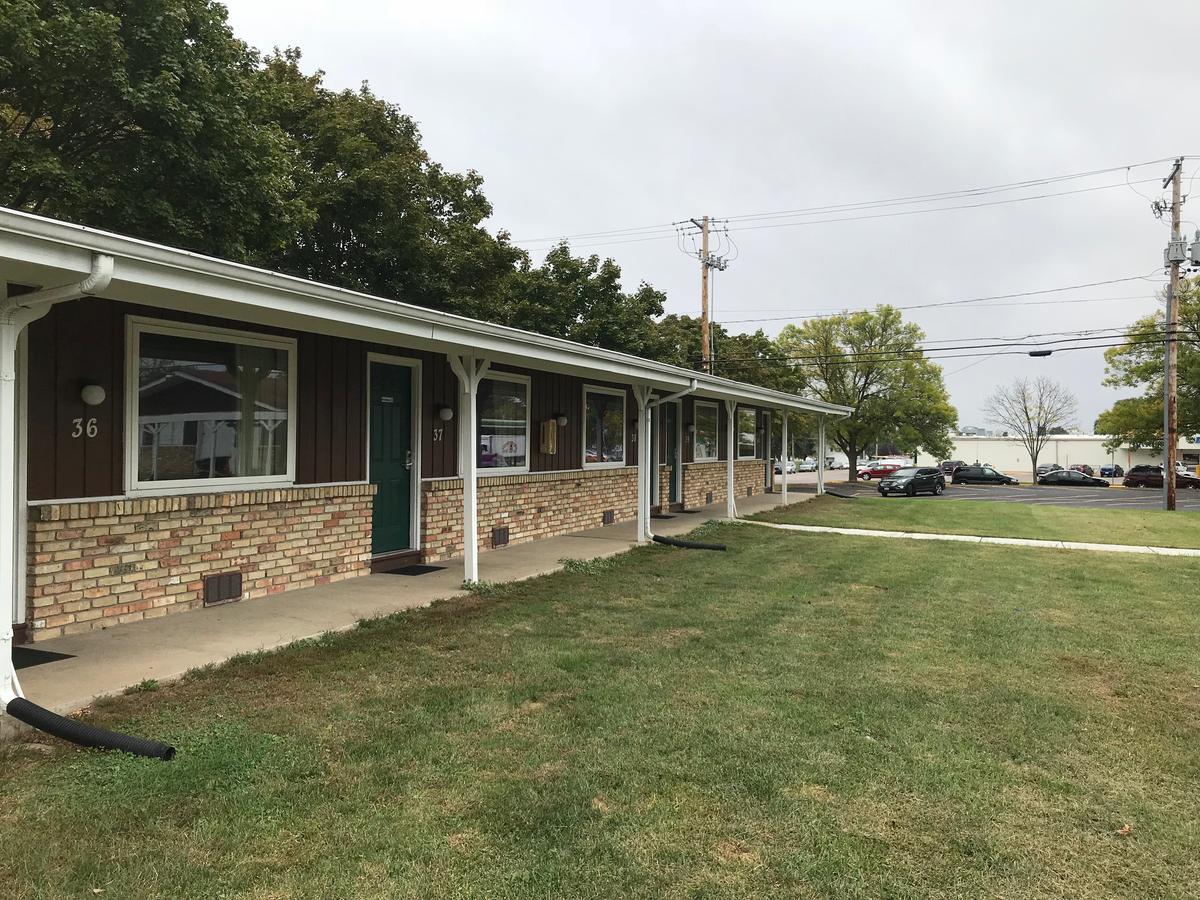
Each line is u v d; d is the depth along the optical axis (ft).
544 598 22.66
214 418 20.26
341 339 24.20
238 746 11.48
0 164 32.27
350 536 24.54
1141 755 12.10
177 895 7.89
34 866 8.29
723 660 16.71
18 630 15.89
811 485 112.37
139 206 34.63
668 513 49.08
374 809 9.82
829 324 128.88
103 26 30.58
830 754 11.84
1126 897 8.36
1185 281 121.80
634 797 10.35
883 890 8.37
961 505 68.23
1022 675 16.15
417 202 57.36
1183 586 26.89
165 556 18.80
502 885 8.27
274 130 43.39
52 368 16.44
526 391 34.30
